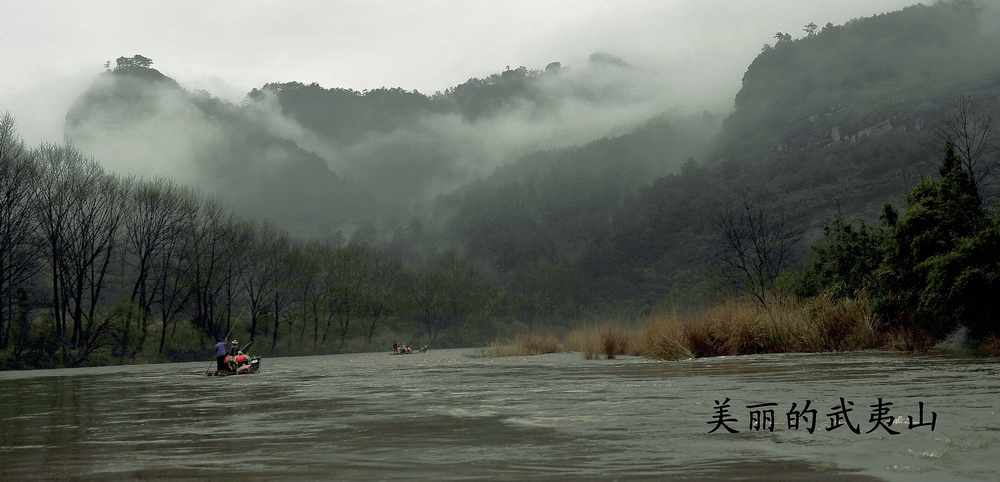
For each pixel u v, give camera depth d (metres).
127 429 9.20
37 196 54.19
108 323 56.94
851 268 34.00
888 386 11.56
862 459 5.95
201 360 63.50
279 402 12.69
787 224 151.75
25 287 56.41
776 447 6.63
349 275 90.38
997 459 5.80
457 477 5.62
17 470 6.33
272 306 83.31
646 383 13.98
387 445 7.24
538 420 8.88
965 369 14.73
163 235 65.12
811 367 16.61
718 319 25.08
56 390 19.69
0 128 51.75
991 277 20.61
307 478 5.69
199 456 6.83
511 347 39.34
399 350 59.81
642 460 6.15
